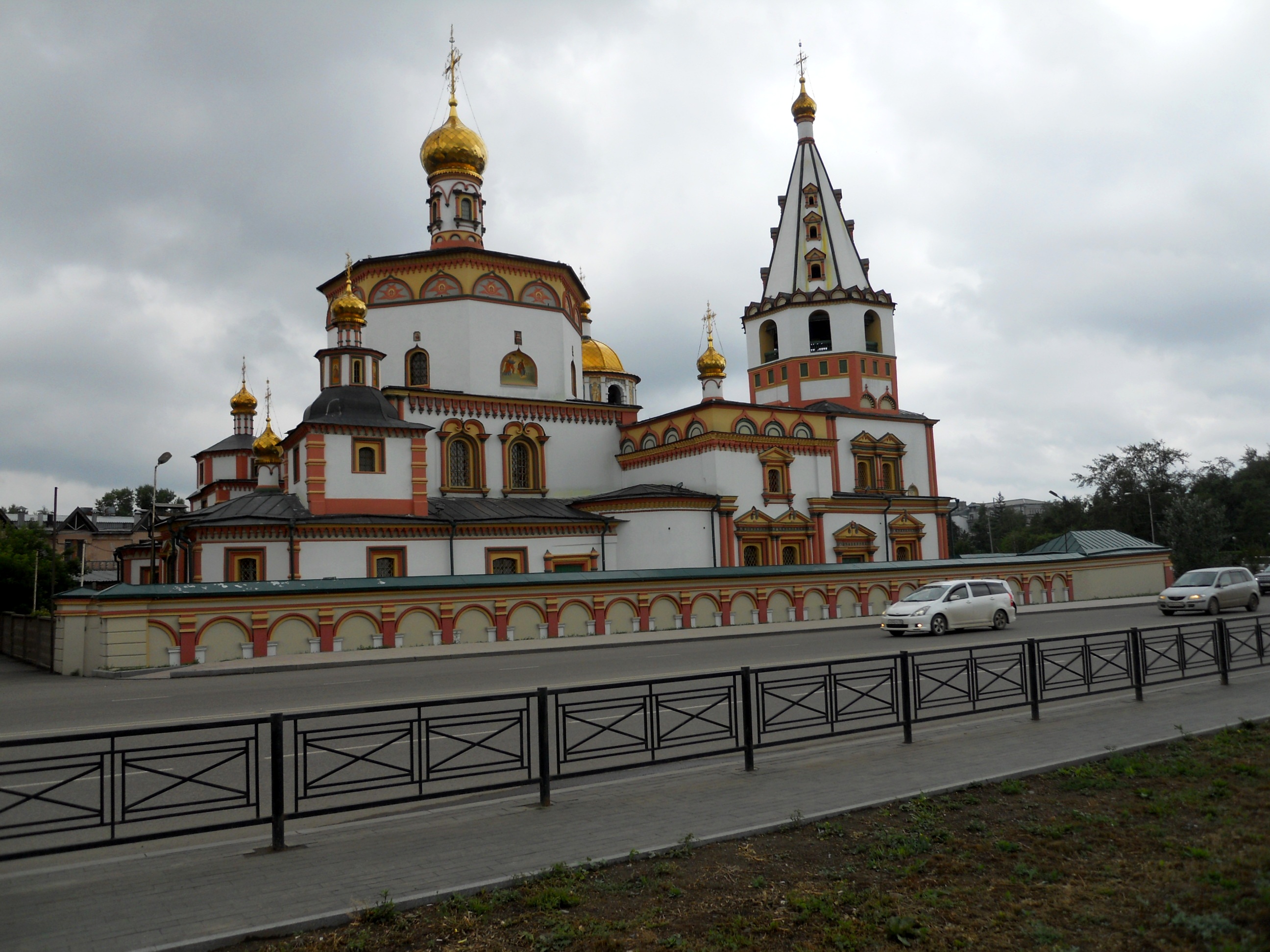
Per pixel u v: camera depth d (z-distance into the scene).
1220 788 8.43
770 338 47.97
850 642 26.34
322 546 31.67
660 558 36.62
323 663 23.59
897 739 11.31
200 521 31.14
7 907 6.18
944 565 39.59
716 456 38.19
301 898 6.24
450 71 42.16
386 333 39.09
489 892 6.26
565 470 40.84
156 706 16.38
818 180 47.12
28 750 12.41
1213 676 14.56
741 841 7.33
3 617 35.91
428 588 27.67
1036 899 6.13
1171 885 6.26
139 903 6.21
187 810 8.62
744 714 9.81
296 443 35.44
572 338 43.41
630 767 9.07
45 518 106.19
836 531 42.12
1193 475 78.00
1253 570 65.25
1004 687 15.33
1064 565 43.78
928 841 7.21
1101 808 8.10
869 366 45.94
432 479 37.16
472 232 41.66
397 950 5.44
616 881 6.46
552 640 28.83
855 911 5.96
